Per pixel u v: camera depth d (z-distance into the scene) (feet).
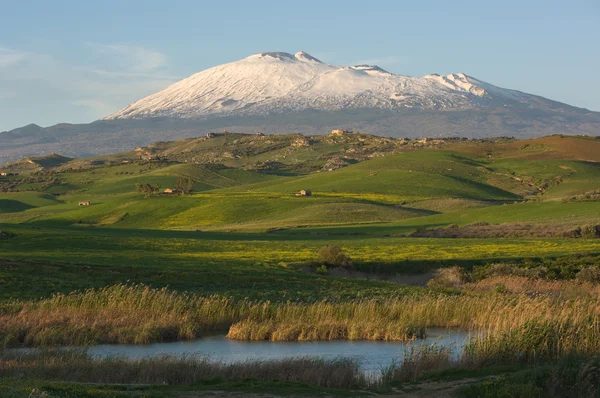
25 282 163.32
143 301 137.69
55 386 69.92
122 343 117.80
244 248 290.56
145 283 173.78
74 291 153.28
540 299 135.54
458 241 314.35
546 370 79.46
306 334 122.93
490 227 366.63
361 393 76.95
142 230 391.45
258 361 93.97
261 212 558.56
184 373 85.61
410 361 90.48
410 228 413.59
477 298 140.36
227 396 73.15
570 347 90.43
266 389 76.64
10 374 85.35
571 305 120.88
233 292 164.76
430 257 249.96
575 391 74.43
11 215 643.04
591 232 310.24
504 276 202.18
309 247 296.10
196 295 157.79
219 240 326.03
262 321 132.36
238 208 570.87
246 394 74.23
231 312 136.98
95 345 115.96
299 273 203.92
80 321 123.34
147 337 118.73
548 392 74.74
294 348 114.42
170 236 350.02
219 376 84.53
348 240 335.67
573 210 411.95
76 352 99.19
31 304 136.05
